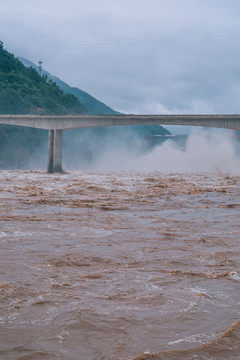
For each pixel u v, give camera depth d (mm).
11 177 58000
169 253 12898
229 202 29297
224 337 6715
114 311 7715
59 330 6852
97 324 7113
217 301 8359
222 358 6094
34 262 11383
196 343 6504
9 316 7387
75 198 29438
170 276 10211
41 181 49438
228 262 11883
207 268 11102
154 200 29469
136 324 7152
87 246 13625
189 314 7629
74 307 7875
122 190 37406
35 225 17578
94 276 10070
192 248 13758
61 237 15094
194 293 8844
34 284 9297
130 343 6461
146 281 9727
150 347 6344
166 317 7480
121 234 16078
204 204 27859
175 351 6234
